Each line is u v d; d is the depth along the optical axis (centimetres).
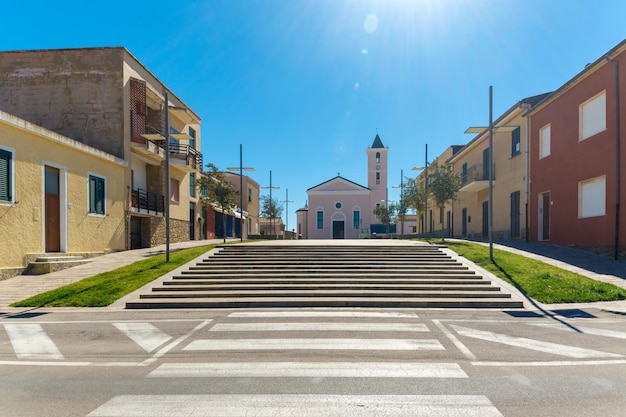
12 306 966
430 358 552
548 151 1803
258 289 1081
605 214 1405
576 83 1573
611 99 1374
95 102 1878
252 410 394
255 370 509
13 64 1900
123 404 410
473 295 988
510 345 613
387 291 1034
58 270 1362
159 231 2238
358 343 629
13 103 1891
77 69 1888
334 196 5066
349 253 1522
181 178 2538
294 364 531
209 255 1521
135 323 788
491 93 1390
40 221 1384
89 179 1652
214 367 522
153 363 542
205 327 746
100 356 577
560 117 1692
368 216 5012
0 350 613
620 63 1327
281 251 1566
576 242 1577
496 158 2348
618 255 1316
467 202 2908
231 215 3775
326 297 1008
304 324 762
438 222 3738
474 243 1898
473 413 384
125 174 1902
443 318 811
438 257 1443
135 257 1619
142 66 2064
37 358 571
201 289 1088
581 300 941
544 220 1855
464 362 536
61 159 1492
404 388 447
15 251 1280
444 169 2177
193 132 2797
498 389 442
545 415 379
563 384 455
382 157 5172
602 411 386
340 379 475
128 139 1916
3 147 1234
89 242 1642
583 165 1533
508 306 922
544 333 686
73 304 973
